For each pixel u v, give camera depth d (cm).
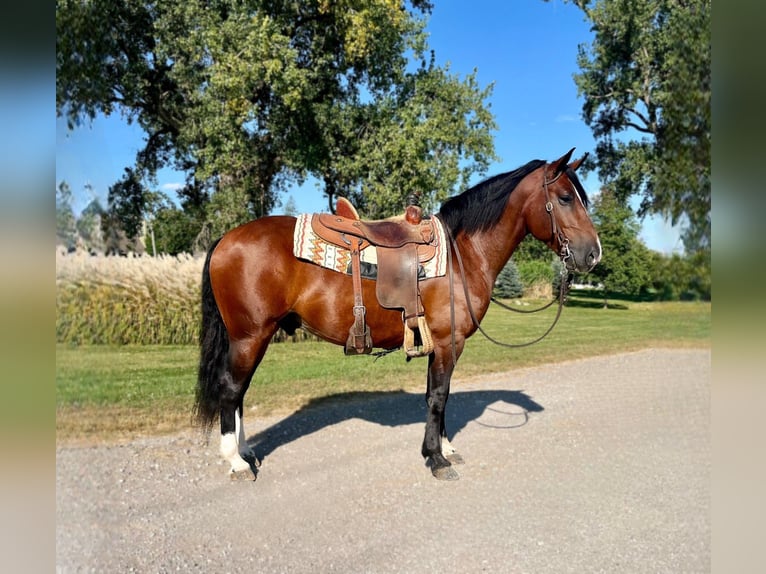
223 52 1066
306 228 314
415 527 252
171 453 357
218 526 253
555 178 324
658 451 222
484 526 248
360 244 313
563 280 335
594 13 1455
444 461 319
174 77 1168
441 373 325
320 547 234
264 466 338
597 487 261
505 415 448
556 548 218
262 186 1348
